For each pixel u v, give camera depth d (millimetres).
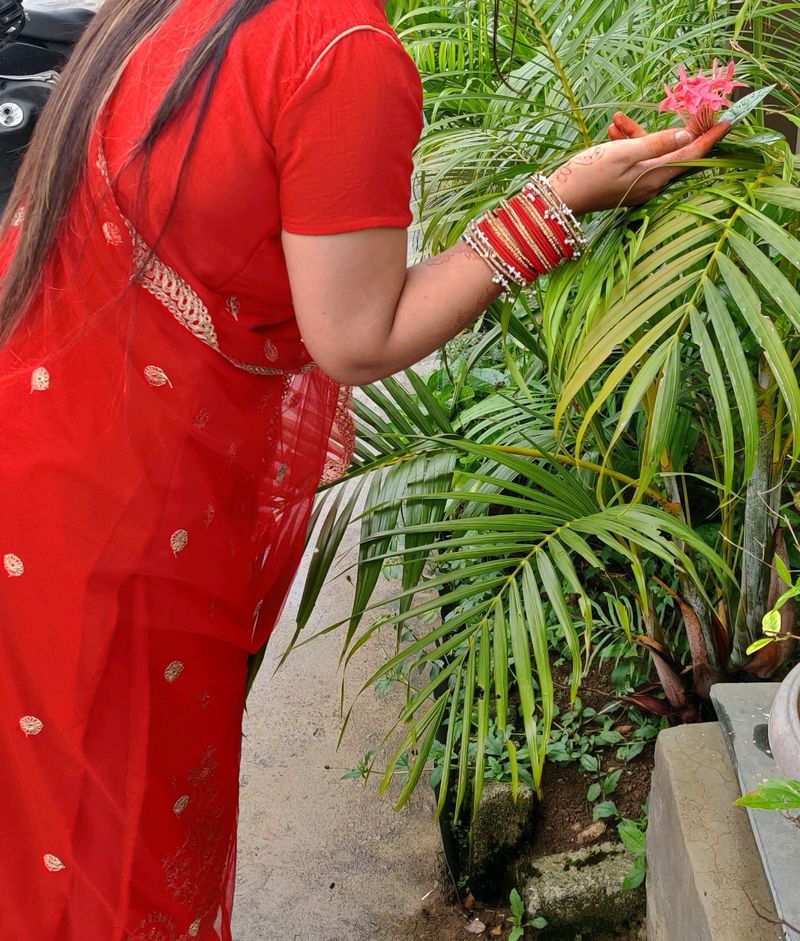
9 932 1281
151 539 1085
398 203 908
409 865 1748
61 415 1040
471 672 1207
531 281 987
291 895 1723
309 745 1987
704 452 1913
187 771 1237
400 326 964
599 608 1916
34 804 1199
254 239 934
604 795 1705
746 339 1365
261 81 855
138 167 896
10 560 1088
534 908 1566
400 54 874
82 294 992
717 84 932
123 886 1230
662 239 922
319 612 2320
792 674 1146
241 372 1061
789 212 1106
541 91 1434
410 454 1393
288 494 1228
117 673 1137
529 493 1298
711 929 1082
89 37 955
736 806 1215
